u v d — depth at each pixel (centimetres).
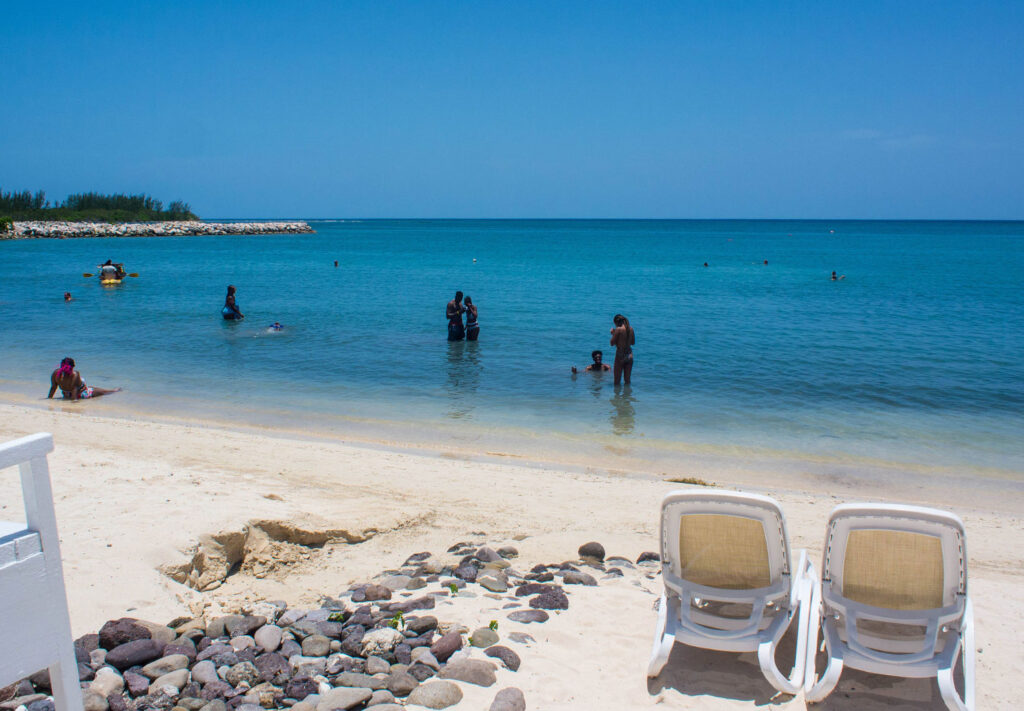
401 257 6047
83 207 10975
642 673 430
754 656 453
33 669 245
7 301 2833
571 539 722
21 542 242
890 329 2217
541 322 2352
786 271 4588
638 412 1283
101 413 1255
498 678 413
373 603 523
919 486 927
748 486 917
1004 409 1308
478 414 1270
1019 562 685
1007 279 3975
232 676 401
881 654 388
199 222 12038
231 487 772
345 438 1120
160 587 505
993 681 429
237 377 1559
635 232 15275
